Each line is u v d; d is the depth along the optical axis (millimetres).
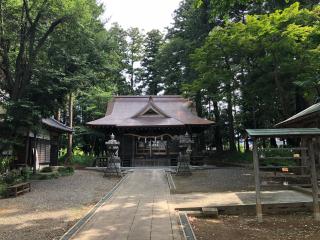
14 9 18344
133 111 29906
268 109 23656
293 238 7410
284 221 9070
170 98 32062
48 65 19422
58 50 19641
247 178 17188
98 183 16875
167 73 38312
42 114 17828
